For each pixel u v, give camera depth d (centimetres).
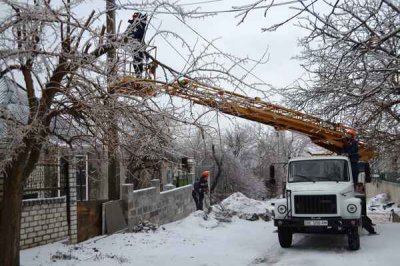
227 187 4372
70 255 1010
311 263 1073
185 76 765
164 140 830
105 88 750
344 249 1253
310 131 1442
